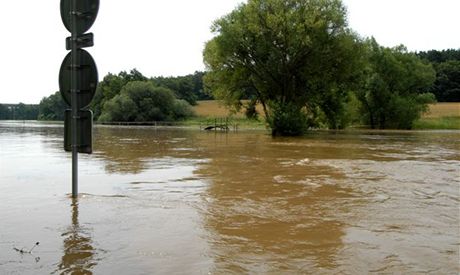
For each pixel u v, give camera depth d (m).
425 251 4.80
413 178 10.65
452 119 76.00
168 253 4.75
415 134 46.53
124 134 42.44
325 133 47.59
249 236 5.46
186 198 7.95
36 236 5.38
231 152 19.05
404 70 68.88
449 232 5.62
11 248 4.89
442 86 110.94
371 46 69.38
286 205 7.37
